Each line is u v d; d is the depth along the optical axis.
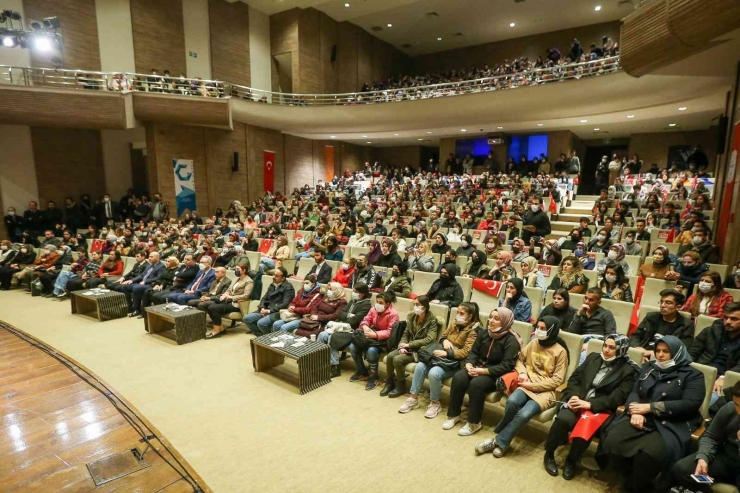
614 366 3.11
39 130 12.86
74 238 10.97
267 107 16.03
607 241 7.27
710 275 4.20
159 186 13.88
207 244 8.24
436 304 4.41
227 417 3.78
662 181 12.80
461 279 5.61
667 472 2.66
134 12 13.91
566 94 12.20
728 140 8.12
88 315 7.12
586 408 2.97
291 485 2.87
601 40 17.78
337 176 21.23
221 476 2.96
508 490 2.83
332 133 18.28
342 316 4.95
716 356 3.43
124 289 7.39
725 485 2.43
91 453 2.68
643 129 16.20
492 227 8.91
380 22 18.94
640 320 4.21
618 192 12.79
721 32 5.55
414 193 14.30
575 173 14.99
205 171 15.15
